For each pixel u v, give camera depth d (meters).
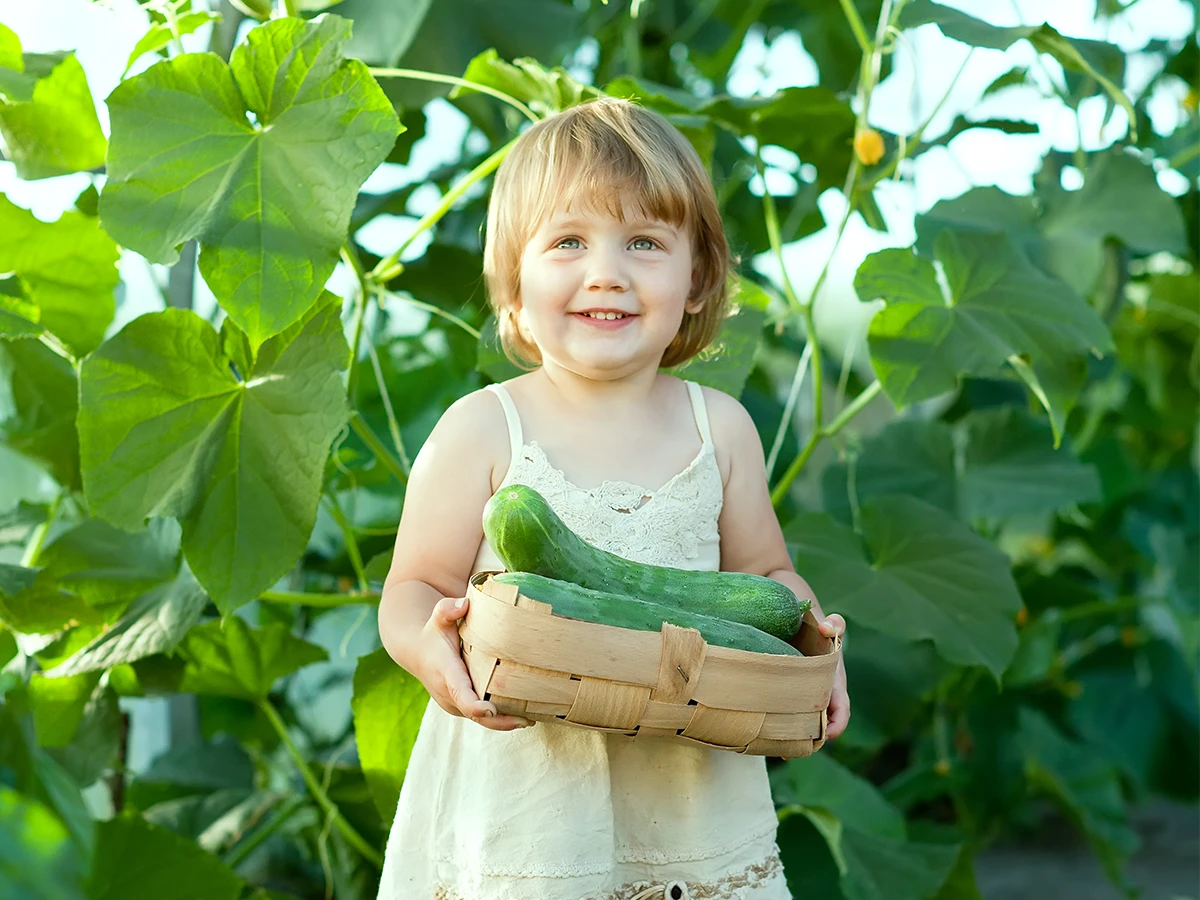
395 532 2.29
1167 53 3.05
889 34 2.18
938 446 2.74
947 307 2.02
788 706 1.29
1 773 1.19
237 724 2.73
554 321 1.44
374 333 2.72
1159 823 3.43
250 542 1.67
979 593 2.07
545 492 1.45
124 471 1.65
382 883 1.51
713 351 2.01
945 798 3.29
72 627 2.03
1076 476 2.68
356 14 2.21
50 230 2.05
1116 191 2.40
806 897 2.36
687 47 3.47
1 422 2.33
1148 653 3.42
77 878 1.02
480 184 2.94
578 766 1.41
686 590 1.35
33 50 1.89
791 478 2.20
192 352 1.70
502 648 1.22
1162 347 3.40
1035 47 2.08
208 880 1.81
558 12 2.54
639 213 1.44
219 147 1.58
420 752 1.52
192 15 1.89
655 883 1.45
